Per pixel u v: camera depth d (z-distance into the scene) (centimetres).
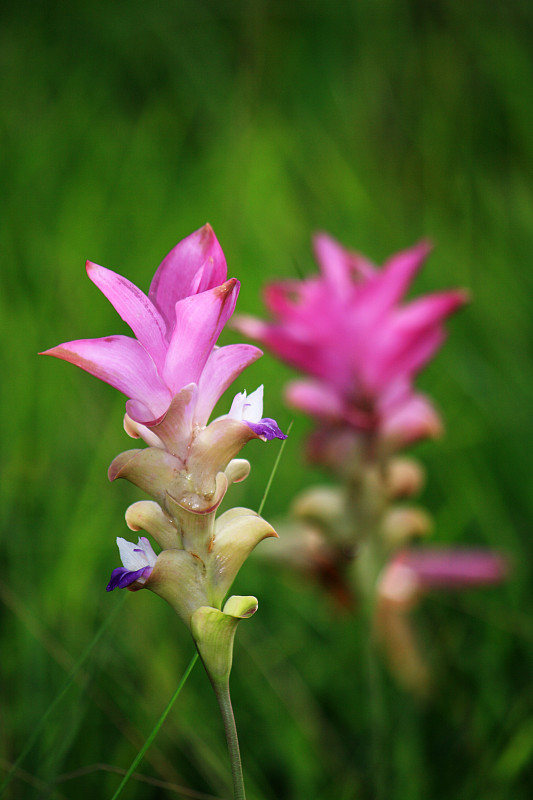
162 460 71
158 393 71
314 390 100
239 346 71
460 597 116
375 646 100
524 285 154
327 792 95
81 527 106
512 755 91
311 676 110
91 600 104
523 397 134
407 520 100
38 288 145
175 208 177
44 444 120
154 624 106
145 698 96
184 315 70
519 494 126
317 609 118
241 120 182
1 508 106
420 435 98
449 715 102
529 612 111
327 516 99
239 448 71
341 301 99
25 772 88
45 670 95
